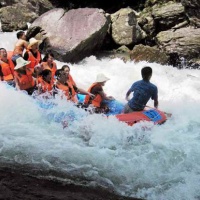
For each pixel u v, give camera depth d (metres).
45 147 14.36
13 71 20.77
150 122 16.08
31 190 11.88
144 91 16.47
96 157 13.78
